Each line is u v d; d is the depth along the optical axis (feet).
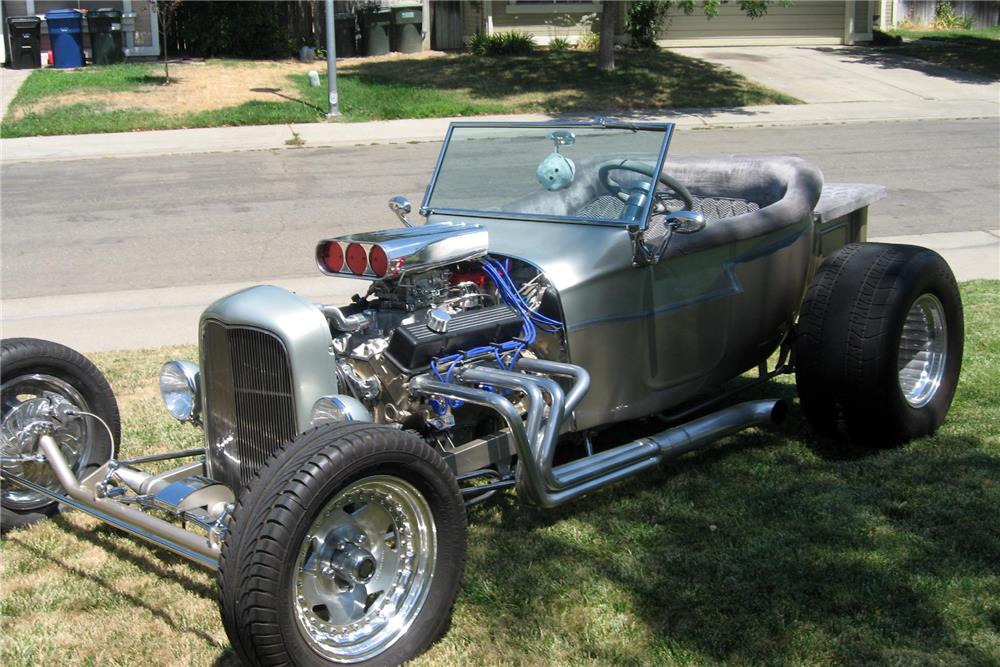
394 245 12.53
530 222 14.89
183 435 17.58
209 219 36.94
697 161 18.88
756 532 13.43
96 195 41.68
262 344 11.93
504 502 14.56
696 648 10.98
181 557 13.52
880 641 10.94
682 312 14.89
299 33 80.84
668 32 83.05
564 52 78.33
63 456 13.52
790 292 16.79
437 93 63.67
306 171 45.96
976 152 47.06
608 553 13.10
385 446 10.30
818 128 55.01
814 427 16.21
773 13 83.71
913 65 75.10
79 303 26.86
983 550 12.75
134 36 77.61
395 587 10.95
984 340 21.30
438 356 12.62
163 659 11.21
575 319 13.61
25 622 12.01
